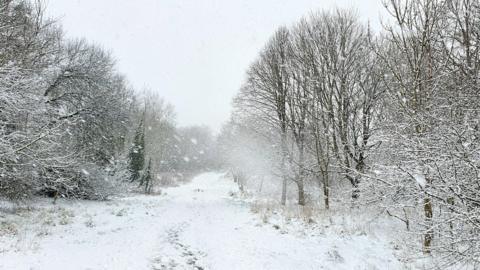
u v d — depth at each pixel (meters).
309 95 16.61
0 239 7.93
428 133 6.07
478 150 4.99
